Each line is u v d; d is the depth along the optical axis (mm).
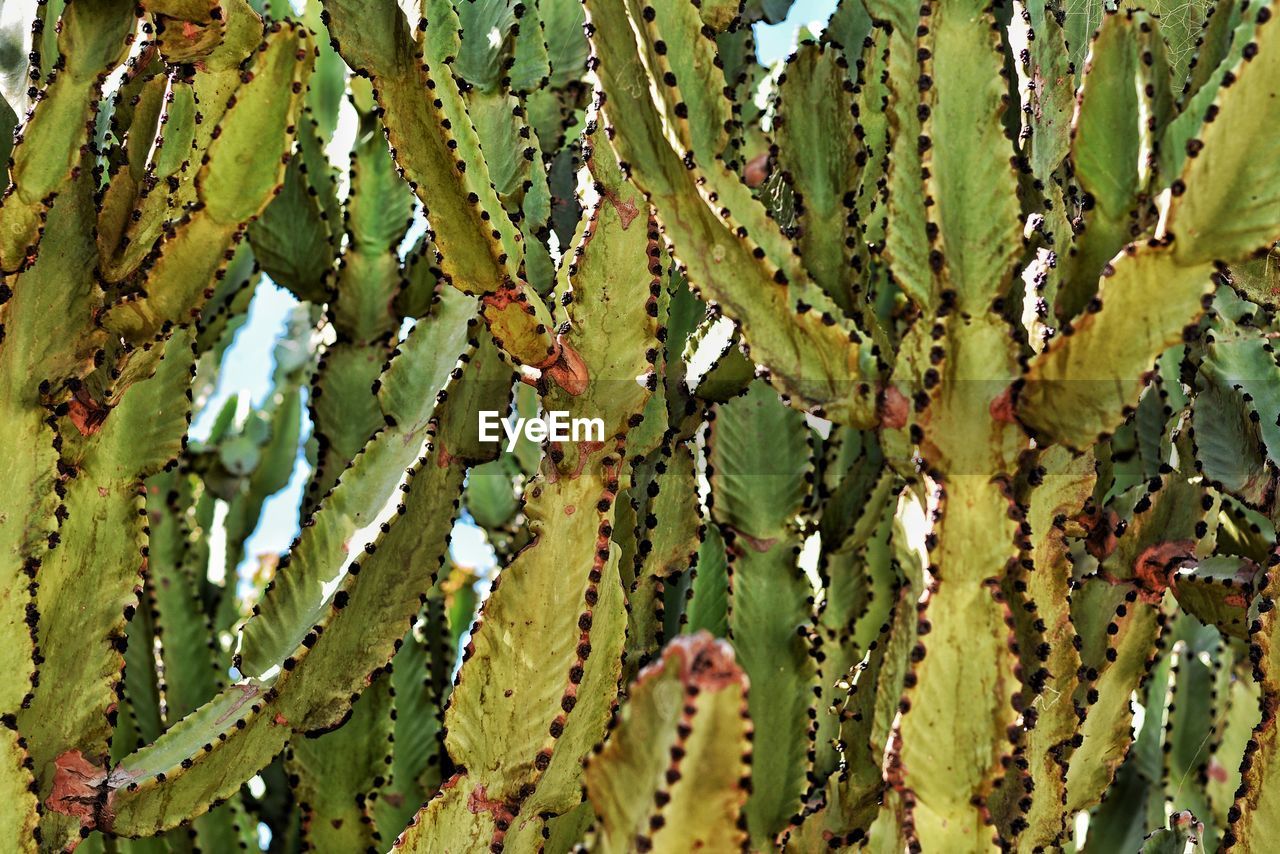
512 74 2598
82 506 2320
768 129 2746
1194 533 2426
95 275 2297
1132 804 2801
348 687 2357
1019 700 2230
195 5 2264
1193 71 2279
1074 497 2350
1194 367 2486
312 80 2869
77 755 2303
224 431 3061
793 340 2254
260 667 2385
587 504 2262
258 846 2758
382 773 2568
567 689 2234
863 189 2490
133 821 2299
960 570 2199
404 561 2393
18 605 2227
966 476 2211
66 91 2242
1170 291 2168
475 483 3049
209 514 3027
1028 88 2422
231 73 2426
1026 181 2406
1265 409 2457
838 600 2592
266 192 2305
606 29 2262
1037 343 2318
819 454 2715
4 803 2213
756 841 2436
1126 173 2240
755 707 2459
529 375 2289
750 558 2496
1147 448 2662
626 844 1970
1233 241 2150
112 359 2336
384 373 2498
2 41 2363
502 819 2234
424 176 2266
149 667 2709
